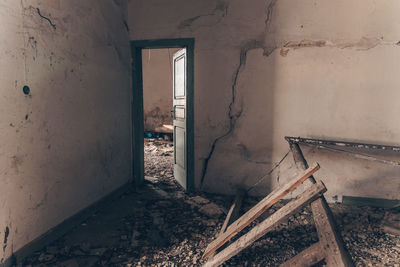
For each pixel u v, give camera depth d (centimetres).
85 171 296
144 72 791
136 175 401
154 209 325
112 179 350
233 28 343
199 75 360
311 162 341
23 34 214
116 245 248
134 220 297
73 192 277
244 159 360
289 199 348
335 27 316
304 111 337
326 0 314
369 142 323
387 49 306
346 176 335
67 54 262
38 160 233
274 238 255
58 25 250
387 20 303
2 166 200
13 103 207
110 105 340
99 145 319
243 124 355
